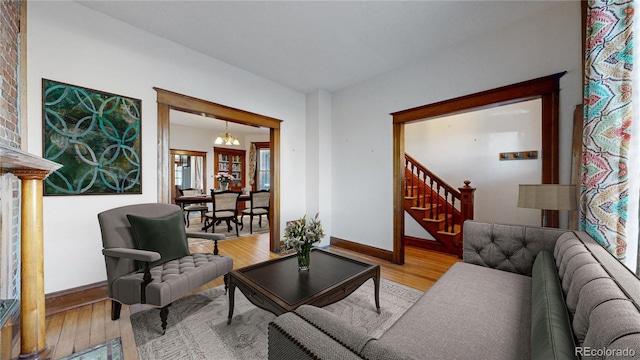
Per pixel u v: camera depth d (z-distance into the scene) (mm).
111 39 2361
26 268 1403
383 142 3516
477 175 4426
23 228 1398
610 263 949
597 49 1450
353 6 2205
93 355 1528
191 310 2084
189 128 7082
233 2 2160
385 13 2291
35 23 1984
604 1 1423
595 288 756
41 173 1425
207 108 3041
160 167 2656
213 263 2035
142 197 2537
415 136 5152
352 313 2025
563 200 1731
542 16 2258
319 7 2219
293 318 782
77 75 2178
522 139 4023
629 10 1335
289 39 2711
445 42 2768
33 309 1413
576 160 2020
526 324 1162
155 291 1618
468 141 4535
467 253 2080
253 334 1762
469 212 3584
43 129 2012
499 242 1938
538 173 3883
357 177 3840
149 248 1969
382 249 3504
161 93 2666
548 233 1756
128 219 1979
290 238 1927
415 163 4383
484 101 2600
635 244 1348
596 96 1456
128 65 2459
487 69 2582
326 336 688
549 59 2221
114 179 2361
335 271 1954
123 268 1879
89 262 2227
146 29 2545
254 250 3926
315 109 4125
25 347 1397
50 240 2055
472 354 977
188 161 7617
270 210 3914
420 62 3129
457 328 1140
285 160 3994
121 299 1743
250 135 8367
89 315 1986
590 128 1497
